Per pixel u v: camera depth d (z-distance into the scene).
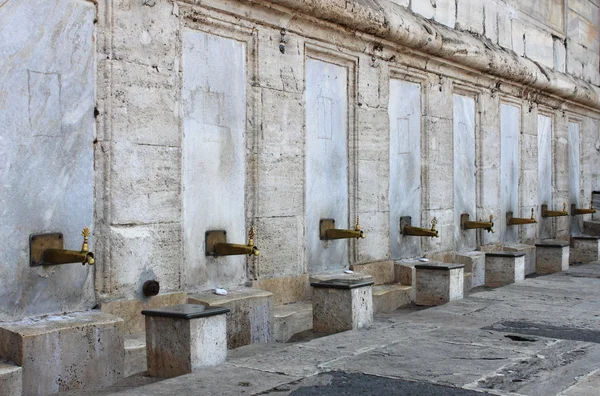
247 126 8.81
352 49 10.52
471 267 12.58
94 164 6.99
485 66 13.60
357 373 5.81
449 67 12.89
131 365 6.58
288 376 5.71
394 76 11.67
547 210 17.42
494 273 12.00
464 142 13.73
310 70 9.91
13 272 6.29
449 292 9.98
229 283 8.52
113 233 7.05
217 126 8.40
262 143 8.91
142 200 7.35
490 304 9.54
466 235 13.70
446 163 12.91
